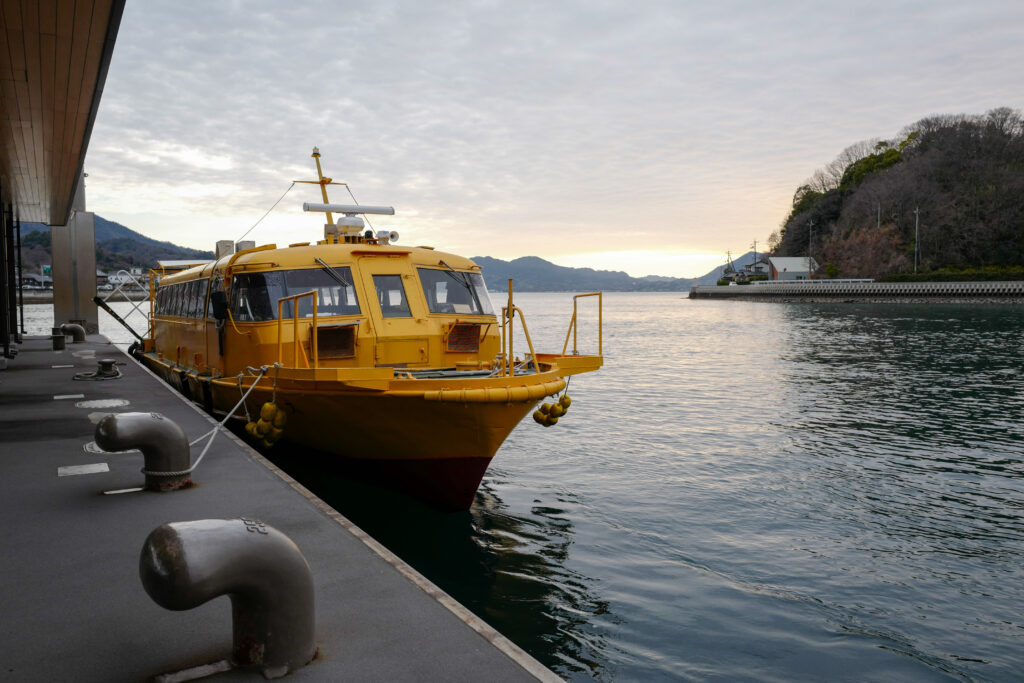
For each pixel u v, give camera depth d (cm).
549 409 941
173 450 586
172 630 340
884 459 1219
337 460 918
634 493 1009
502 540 811
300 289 918
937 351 3272
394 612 359
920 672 543
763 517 909
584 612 636
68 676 295
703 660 556
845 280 11700
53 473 643
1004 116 11938
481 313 1016
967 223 10625
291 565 296
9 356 1823
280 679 290
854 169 14475
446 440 804
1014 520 902
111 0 699
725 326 6006
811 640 591
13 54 839
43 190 1708
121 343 3566
